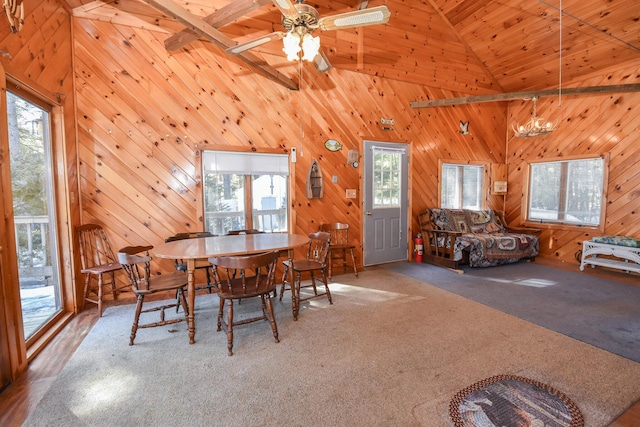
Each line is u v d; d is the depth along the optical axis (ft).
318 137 14.14
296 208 13.75
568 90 13.92
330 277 13.37
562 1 12.15
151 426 4.92
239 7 8.79
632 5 11.43
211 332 8.27
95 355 7.12
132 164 11.05
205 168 12.00
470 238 14.70
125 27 10.75
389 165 16.21
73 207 9.87
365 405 5.36
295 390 5.79
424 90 16.85
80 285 10.04
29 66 7.84
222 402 5.47
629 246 13.06
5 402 5.50
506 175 19.30
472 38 15.52
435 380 6.06
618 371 6.31
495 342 7.57
